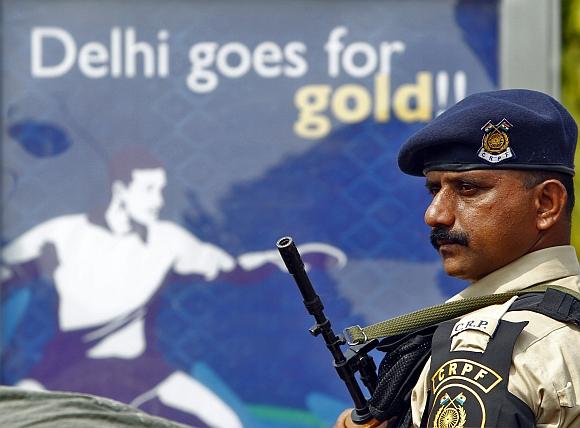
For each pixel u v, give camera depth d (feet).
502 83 56.29
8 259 57.26
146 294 57.11
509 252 27.63
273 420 56.49
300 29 57.36
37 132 57.62
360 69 57.16
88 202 57.41
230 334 56.80
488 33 56.80
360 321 56.80
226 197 57.21
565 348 25.39
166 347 56.95
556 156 27.55
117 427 30.71
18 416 30.73
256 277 56.90
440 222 27.78
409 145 28.27
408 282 56.85
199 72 57.52
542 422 25.02
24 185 57.57
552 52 56.18
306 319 56.70
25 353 57.06
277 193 57.11
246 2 57.36
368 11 57.26
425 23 57.06
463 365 25.39
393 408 28.22
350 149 57.11
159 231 57.21
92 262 57.31
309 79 57.26
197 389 56.75
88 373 56.95
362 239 56.95
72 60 57.72
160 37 57.67
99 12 57.77
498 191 27.35
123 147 57.52
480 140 27.30
